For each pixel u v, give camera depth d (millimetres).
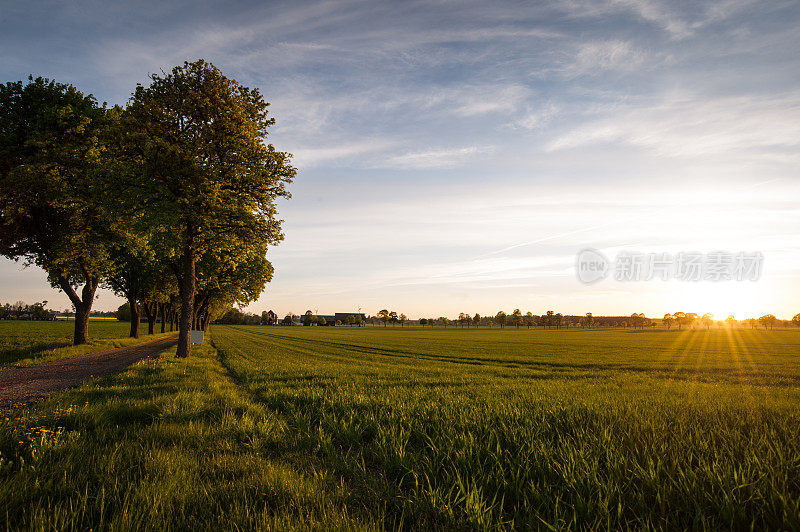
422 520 3623
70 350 25016
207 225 21500
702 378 21484
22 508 3533
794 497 3643
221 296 49500
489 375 19219
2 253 26156
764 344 69875
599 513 3508
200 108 21641
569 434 6012
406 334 110312
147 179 20250
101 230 26734
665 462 4594
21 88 24078
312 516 3477
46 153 23109
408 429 6840
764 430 5980
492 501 4004
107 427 6664
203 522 3432
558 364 31031
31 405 9188
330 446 6102
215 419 7691
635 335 114250
